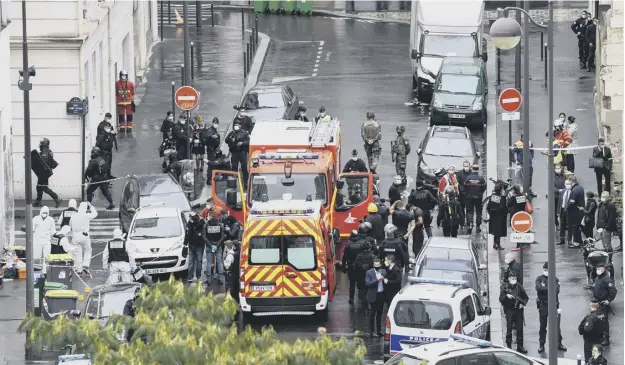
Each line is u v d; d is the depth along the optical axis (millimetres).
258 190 113688
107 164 133750
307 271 102312
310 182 113750
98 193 137500
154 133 155875
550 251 88000
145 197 122250
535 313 105125
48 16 135750
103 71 152750
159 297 64500
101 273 115250
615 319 102750
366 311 105000
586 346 93625
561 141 133625
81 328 62844
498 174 139000
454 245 102938
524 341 99750
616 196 124250
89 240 114188
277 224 102312
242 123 141375
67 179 137000
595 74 168125
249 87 173000
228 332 62094
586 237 117562
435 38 168625
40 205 133500
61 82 136500
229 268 106688
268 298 102375
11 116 128750
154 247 112625
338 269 115500
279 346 59219
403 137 136125
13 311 104250
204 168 142875
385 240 106000
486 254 118500
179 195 122938
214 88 172250
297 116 150000
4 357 93125
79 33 136375
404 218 114500
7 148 120500
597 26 163000
